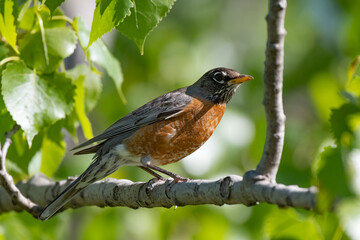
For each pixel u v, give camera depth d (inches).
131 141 399.9
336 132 247.3
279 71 240.1
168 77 659.4
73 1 595.5
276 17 232.2
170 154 408.8
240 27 727.1
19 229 428.1
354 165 235.3
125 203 346.0
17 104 319.3
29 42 339.3
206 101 419.2
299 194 237.9
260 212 509.7
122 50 671.8
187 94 419.5
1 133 343.3
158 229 530.0
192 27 703.1
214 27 714.2
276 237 304.5
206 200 293.3
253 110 644.7
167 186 319.3
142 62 668.1
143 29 276.5
